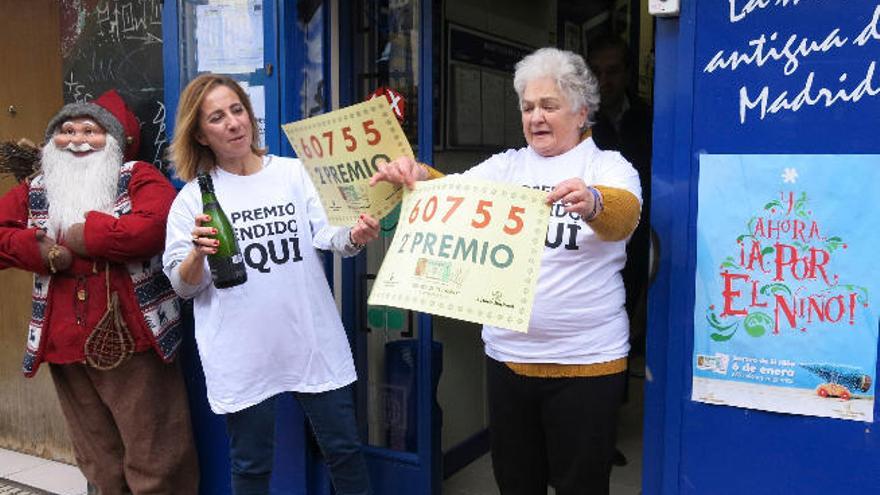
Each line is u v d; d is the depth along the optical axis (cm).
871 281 192
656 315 219
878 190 189
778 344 203
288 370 246
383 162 203
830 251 195
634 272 342
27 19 357
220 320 238
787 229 199
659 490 224
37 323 274
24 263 262
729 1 201
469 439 360
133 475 286
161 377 285
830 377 198
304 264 245
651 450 224
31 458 391
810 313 198
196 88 232
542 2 399
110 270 267
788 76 196
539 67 196
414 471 300
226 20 285
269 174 245
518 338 205
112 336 270
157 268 275
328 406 252
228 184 240
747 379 207
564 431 204
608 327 201
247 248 237
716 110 205
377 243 306
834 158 193
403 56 294
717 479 213
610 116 340
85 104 276
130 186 271
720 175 205
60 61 352
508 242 174
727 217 205
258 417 243
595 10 449
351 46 298
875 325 192
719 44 203
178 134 234
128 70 307
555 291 196
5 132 373
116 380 278
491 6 351
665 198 215
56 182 267
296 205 245
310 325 245
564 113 197
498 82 362
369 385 313
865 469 197
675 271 214
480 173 215
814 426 201
